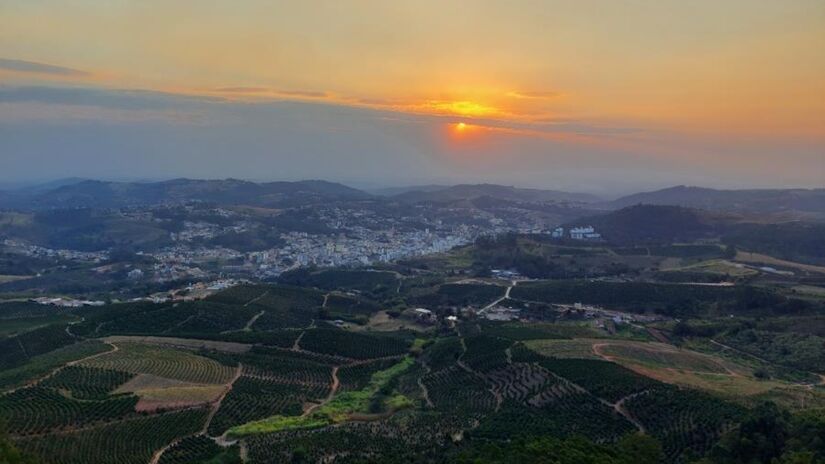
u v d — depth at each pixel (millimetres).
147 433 118188
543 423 115375
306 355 196500
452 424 123438
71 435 111938
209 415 132375
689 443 98438
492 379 154750
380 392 158875
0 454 87000
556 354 164000
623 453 92562
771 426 90250
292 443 114750
